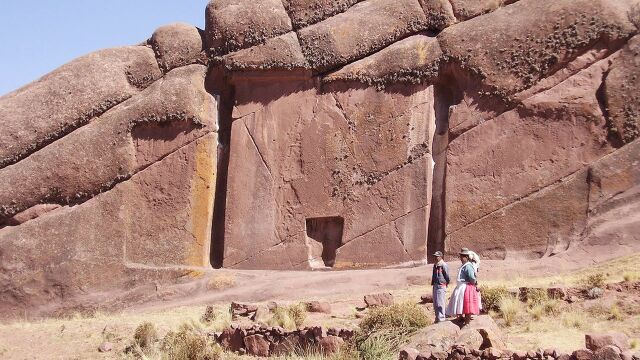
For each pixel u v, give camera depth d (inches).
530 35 888.9
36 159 989.8
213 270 932.6
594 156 847.7
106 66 1013.8
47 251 960.9
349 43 953.5
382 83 935.0
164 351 641.0
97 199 974.4
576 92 863.7
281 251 932.6
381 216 909.2
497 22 908.6
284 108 966.4
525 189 861.2
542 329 609.0
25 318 946.1
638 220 804.0
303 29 972.6
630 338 571.5
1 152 999.6
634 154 828.6
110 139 982.4
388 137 922.7
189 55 1007.0
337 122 943.0
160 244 957.8
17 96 1019.9
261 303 748.0
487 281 794.2
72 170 978.7
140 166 979.3
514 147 874.1
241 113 979.9
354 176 925.8
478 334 546.0
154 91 992.2
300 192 940.0
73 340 718.5
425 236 892.0
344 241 914.7
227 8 994.7
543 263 808.9
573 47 871.1
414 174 908.0
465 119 898.7
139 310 915.4
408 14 951.6
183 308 871.7
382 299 719.7
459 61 908.0
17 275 958.4
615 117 845.8
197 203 962.7
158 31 1021.8
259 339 624.4
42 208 983.6
